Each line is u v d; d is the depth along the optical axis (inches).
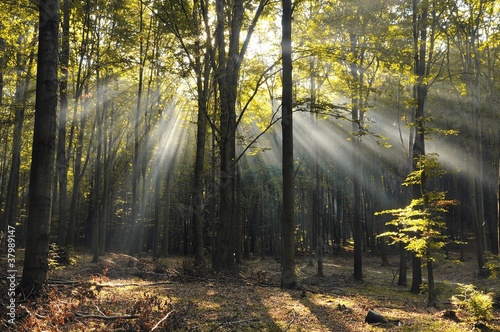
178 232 1667.1
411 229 341.7
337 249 1540.4
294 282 440.1
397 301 431.8
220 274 530.0
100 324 235.9
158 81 929.5
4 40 607.8
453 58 879.7
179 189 1467.8
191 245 1469.0
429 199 339.3
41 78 292.8
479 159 846.5
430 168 340.8
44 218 287.9
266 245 1804.9
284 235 443.2
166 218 1203.9
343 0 608.7
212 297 363.9
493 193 1209.4
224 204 580.4
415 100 537.3
